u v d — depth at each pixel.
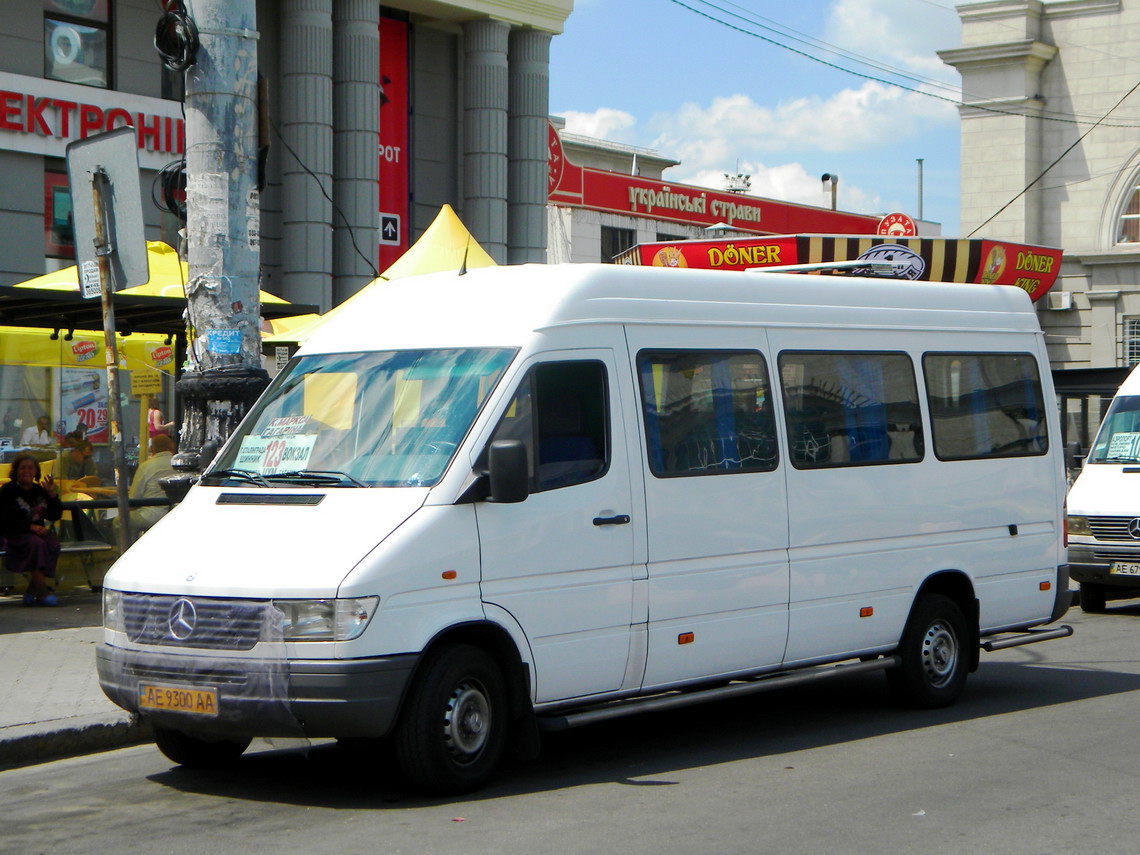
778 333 8.36
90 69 19.41
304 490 6.89
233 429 9.43
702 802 6.60
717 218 37.19
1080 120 36.75
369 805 6.57
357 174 21.52
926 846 5.85
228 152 9.52
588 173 33.22
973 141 37.81
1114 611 14.80
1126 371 20.64
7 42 18.45
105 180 8.73
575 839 5.93
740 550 7.87
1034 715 8.85
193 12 9.47
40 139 18.64
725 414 7.95
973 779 7.07
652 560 7.42
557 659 6.97
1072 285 37.16
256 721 6.30
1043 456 9.88
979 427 9.47
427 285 7.87
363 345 7.62
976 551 9.30
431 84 23.64
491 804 6.55
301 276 20.84
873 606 8.62
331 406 7.36
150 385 14.58
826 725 8.62
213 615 6.42
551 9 24.17
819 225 40.72
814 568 8.27
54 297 11.48
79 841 6.07
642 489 7.41
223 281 9.51
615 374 7.42
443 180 23.86
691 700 7.58
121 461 8.93
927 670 9.02
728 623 7.80
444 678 6.52
